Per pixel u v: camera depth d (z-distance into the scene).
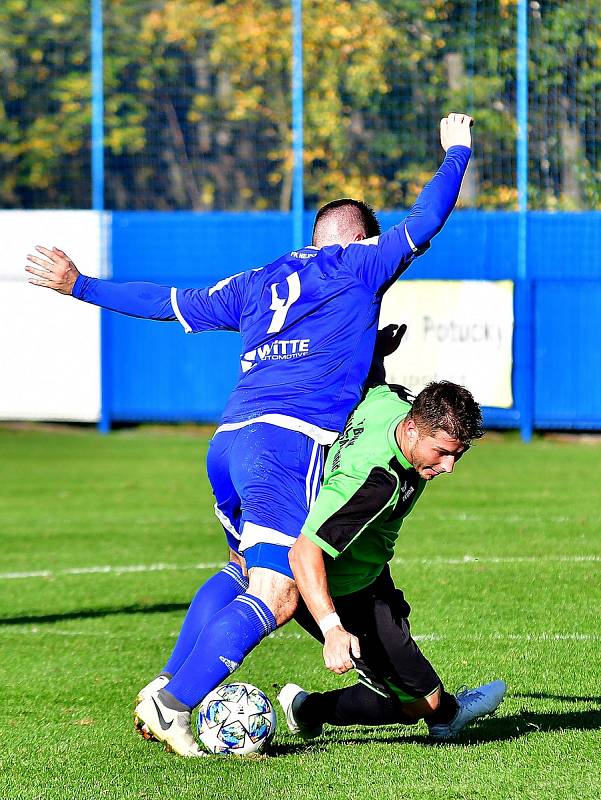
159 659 22.98
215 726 16.52
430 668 16.23
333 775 15.64
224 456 16.28
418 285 59.53
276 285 16.83
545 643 23.38
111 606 27.77
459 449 14.50
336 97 65.50
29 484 48.28
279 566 15.44
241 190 76.38
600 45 60.91
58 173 81.56
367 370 16.55
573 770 15.76
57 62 79.38
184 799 14.72
